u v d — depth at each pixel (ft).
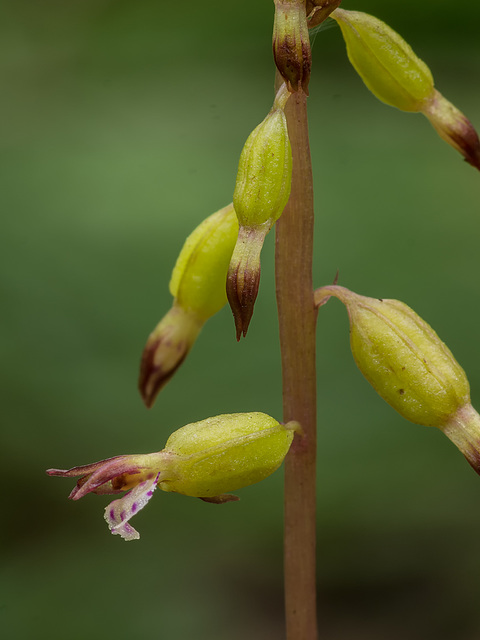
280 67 0.31
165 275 0.55
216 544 0.50
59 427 0.50
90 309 0.53
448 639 0.48
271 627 0.48
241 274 0.32
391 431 0.49
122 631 0.47
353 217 0.58
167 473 0.34
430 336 0.34
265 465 0.34
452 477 0.49
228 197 0.61
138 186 0.62
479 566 0.49
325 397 0.50
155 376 0.37
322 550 0.50
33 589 0.48
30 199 0.61
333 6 0.32
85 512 0.50
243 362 0.51
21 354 0.51
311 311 0.35
